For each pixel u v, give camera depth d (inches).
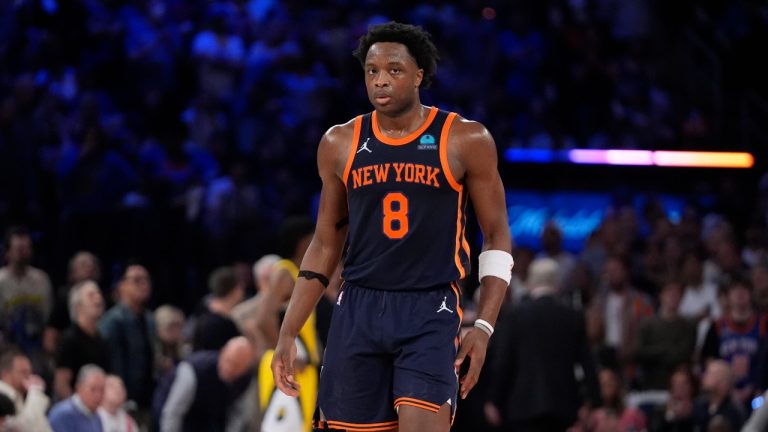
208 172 1298.0
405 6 1631.4
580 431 909.2
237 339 740.7
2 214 1127.6
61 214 1149.1
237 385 764.0
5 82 1317.7
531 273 850.1
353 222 383.9
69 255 1121.4
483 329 378.6
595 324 1043.9
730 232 1158.3
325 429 393.4
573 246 1218.0
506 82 1574.8
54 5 1437.0
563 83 1588.3
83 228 1128.2
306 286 396.5
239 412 762.2
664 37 1660.9
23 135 1170.6
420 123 380.8
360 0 1617.9
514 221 1211.9
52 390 853.2
